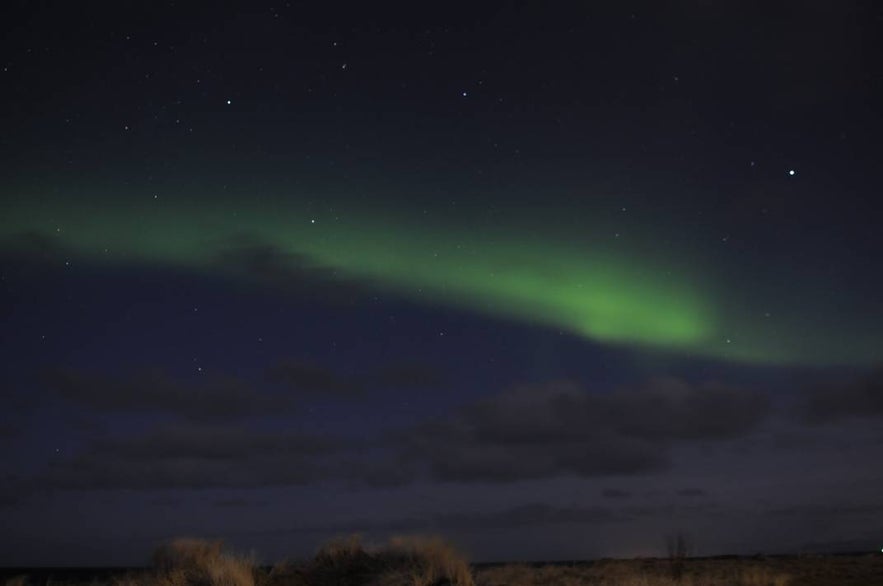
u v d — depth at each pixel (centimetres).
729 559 3309
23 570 3359
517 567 2556
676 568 2536
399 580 1533
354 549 1722
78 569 3469
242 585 1473
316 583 1566
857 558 3309
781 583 2209
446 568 1589
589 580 2230
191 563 1652
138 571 1697
